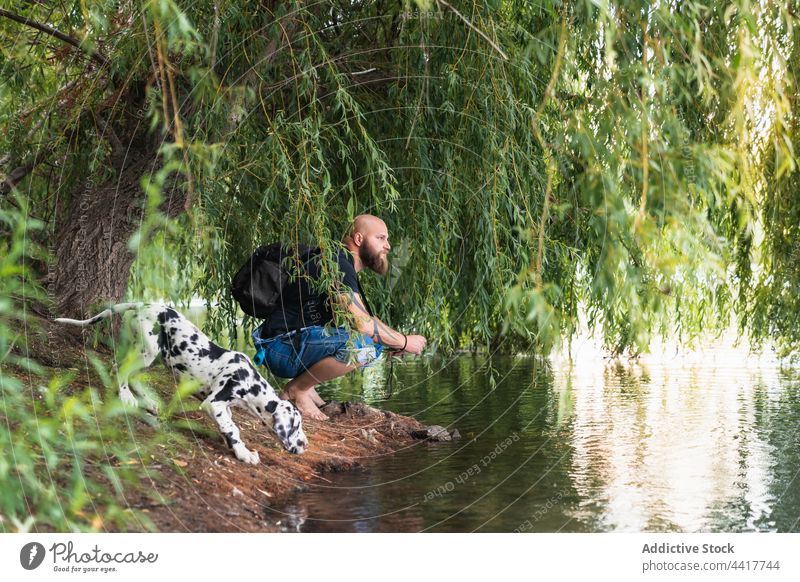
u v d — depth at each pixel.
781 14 4.32
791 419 5.72
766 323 6.52
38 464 3.13
